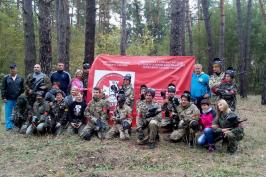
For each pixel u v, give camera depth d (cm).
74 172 755
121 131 1008
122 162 814
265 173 756
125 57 1120
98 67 1134
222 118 899
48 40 1350
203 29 3406
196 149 923
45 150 904
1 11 2691
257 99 2461
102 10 3644
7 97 1128
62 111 1060
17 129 1135
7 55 2581
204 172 752
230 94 972
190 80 1062
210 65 2073
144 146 939
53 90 1084
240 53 2494
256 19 3250
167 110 1010
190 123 932
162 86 1080
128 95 1046
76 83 1117
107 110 1048
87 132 998
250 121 1376
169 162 820
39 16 1342
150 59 1097
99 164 802
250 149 940
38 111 1070
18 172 759
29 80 1113
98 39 3123
